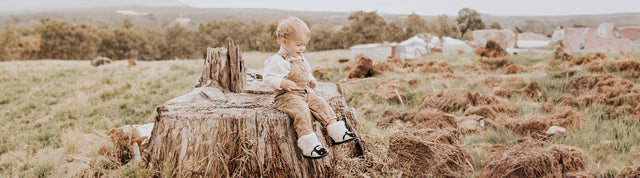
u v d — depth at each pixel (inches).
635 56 569.0
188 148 114.0
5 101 413.1
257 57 1169.4
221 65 146.2
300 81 108.9
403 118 226.1
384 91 318.3
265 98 135.7
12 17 4128.9
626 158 147.3
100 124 304.2
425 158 135.8
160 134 119.2
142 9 5369.1
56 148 217.2
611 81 288.8
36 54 3348.9
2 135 267.6
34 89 475.2
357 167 130.6
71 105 380.8
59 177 148.4
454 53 916.6
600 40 1069.8
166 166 113.3
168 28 3767.2
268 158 112.3
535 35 1214.3
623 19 1814.7
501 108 252.1
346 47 2696.9
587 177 119.3
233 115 114.0
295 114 106.1
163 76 544.4
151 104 379.6
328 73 502.9
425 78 392.8
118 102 388.2
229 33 3385.8
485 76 397.1
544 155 126.2
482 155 154.1
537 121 201.2
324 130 126.8
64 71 631.8
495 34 1158.3
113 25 4313.5
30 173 159.5
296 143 115.1
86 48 3553.2
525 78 374.6
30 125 310.5
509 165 126.3
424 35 1080.8
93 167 139.6
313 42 2573.8
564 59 488.7
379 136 155.3
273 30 1836.9
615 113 225.5
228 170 113.0
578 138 177.8
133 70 637.3
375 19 2723.9
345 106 147.7
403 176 131.5
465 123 208.1
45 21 3622.0
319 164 118.3
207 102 129.8
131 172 132.3
